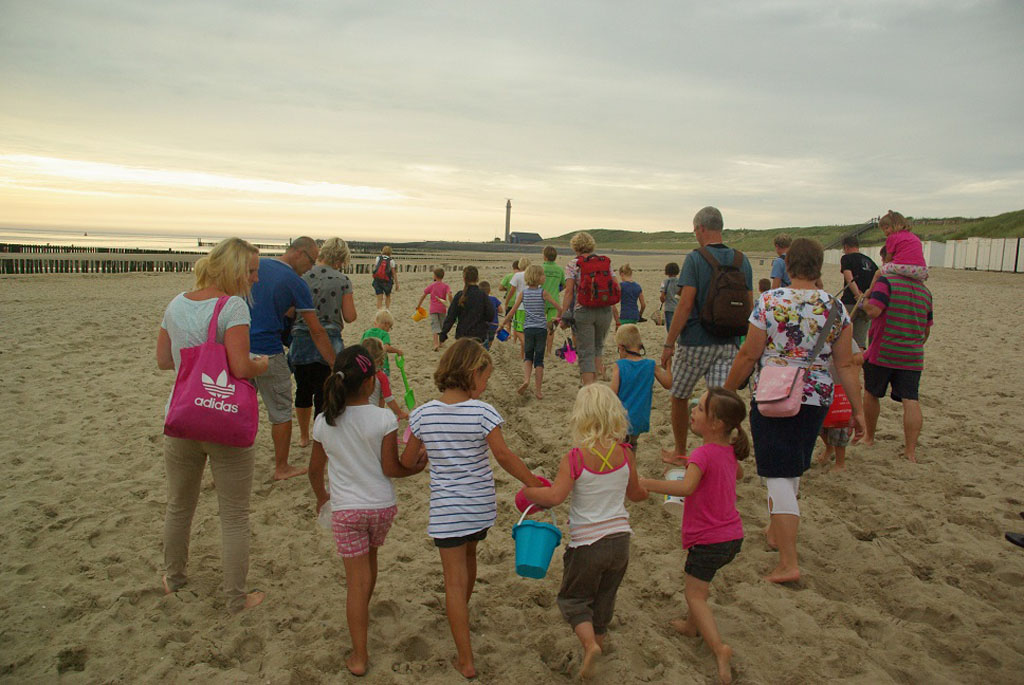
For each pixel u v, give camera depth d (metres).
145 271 37.16
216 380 3.55
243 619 3.83
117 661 3.43
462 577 3.37
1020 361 11.08
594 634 3.44
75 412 7.72
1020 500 5.53
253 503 5.48
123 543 4.73
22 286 25.48
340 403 3.38
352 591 3.40
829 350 4.20
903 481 5.93
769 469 4.27
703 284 5.35
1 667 3.36
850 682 3.28
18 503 5.29
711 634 3.41
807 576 4.35
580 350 7.95
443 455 3.33
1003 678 3.32
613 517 3.34
